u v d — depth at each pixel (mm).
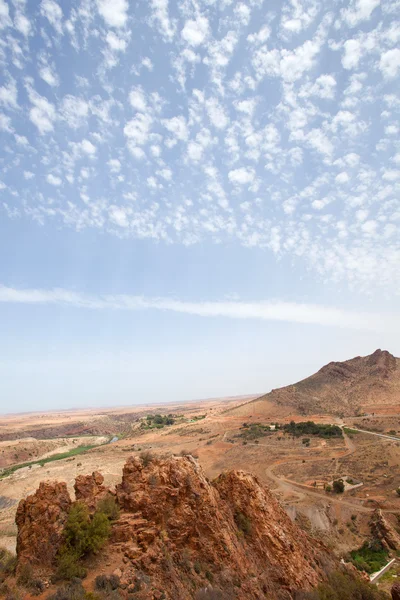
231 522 33469
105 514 29016
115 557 26531
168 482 31547
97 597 22344
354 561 64562
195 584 26688
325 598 31609
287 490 98062
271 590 30250
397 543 70000
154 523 29297
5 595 22953
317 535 72875
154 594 24188
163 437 189125
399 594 34062
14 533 65125
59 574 24688
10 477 126625
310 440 146625
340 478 103125
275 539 34344
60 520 27797
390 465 106812
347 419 184750
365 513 82375
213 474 118688
